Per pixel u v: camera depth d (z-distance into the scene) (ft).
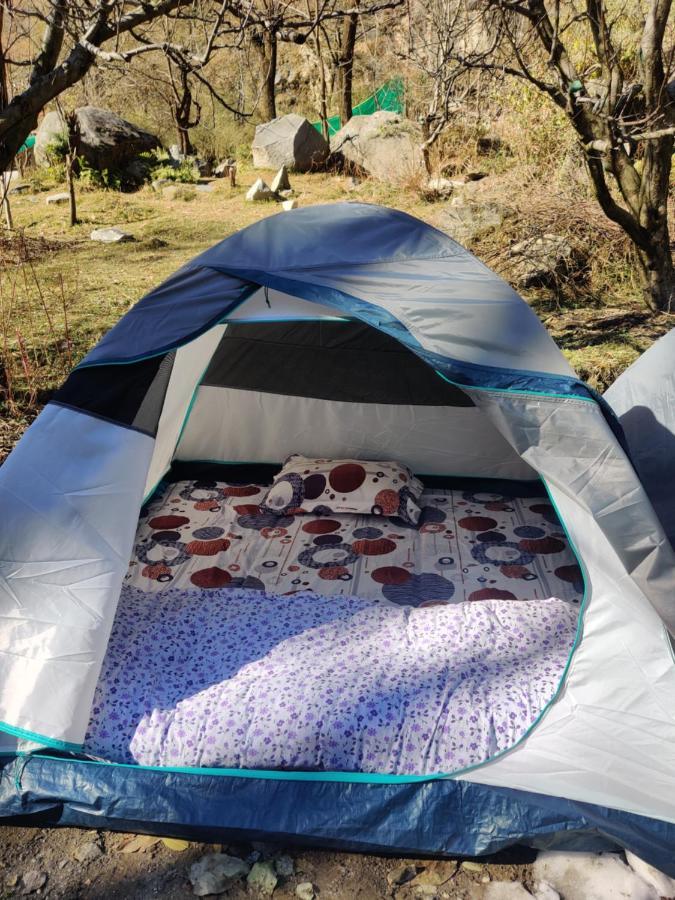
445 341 10.48
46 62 15.53
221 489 16.65
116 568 9.70
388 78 49.37
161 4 12.80
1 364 20.39
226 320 12.57
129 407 10.51
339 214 13.50
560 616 11.00
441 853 8.55
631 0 28.71
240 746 9.00
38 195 45.75
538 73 26.68
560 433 9.54
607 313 24.17
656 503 13.01
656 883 8.20
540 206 28.14
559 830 8.45
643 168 22.58
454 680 9.67
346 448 16.62
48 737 8.96
